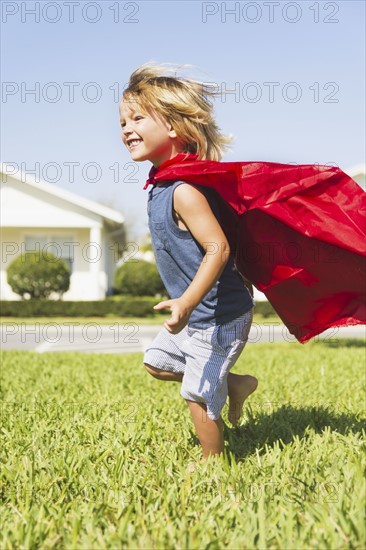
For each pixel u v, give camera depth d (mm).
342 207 3203
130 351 12578
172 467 3184
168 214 3012
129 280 26938
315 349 11102
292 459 3217
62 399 5352
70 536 2324
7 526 2439
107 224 26469
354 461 3102
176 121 3141
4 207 24625
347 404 4828
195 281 2887
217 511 2545
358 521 2285
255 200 3143
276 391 5586
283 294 3410
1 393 5844
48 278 24391
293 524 2357
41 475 3051
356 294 3406
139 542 2236
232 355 3154
